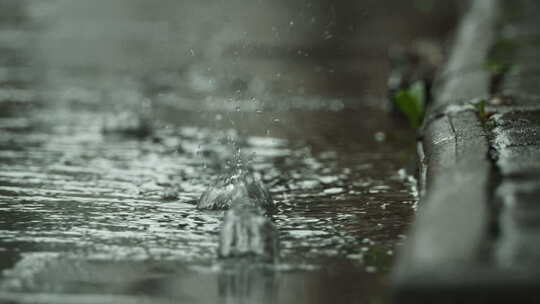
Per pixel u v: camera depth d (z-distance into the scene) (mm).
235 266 6465
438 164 7879
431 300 4820
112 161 11398
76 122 14789
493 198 6164
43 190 9383
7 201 8773
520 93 11930
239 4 33188
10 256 6699
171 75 21969
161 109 16594
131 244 7098
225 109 16594
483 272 4832
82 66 23641
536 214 5742
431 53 20891
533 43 17703
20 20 34625
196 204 8781
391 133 13656
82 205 8656
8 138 13086
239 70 22328
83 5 38125
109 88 19578
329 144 12820
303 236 7355
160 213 8328
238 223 6816
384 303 5566
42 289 5867
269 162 11406
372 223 7840
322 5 31719
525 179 6672
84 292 5809
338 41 27469
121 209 8477
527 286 4762
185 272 6293
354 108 16516
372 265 6453
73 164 11086
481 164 7266
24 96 18094
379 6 32344
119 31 31688
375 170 10727
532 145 8062
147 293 5797
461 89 12469
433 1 33125
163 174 10547
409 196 9094
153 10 36531
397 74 16250
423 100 12695
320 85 19719
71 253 6801
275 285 5984
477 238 5297
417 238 5352
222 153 12133
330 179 10188
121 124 14062
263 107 16750
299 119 15250
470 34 19688
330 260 6598
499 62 14531
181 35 29625
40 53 26422
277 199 9008
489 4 25547
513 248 5113
